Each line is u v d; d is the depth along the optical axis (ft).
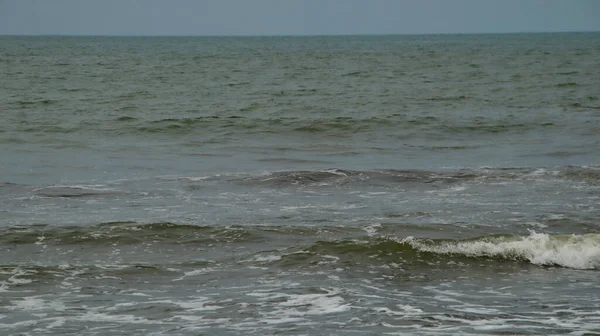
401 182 81.51
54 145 105.40
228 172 88.02
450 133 118.93
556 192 76.69
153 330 41.65
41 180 82.38
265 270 53.31
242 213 68.33
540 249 56.75
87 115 135.95
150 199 73.67
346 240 59.06
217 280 51.11
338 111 144.05
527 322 42.57
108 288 49.21
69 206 70.49
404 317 43.50
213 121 127.54
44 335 40.78
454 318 43.37
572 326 41.86
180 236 60.85
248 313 44.39
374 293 48.39
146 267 53.62
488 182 81.35
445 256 56.54
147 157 97.81
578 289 49.37
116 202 72.33
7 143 106.32
